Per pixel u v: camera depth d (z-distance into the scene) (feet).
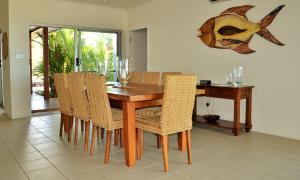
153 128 8.93
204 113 16.42
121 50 22.43
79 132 13.76
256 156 10.12
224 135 13.20
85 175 8.37
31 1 17.54
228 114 15.14
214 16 15.37
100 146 11.47
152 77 13.64
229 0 14.52
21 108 17.62
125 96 8.70
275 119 13.09
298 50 12.03
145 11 20.38
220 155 10.23
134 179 8.06
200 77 16.51
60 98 12.61
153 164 9.32
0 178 8.13
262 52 13.35
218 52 15.35
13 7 16.85
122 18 22.16
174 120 8.81
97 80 9.30
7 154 10.32
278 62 12.76
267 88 13.29
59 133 13.52
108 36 21.91
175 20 17.92
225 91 13.26
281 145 11.50
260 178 8.13
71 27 19.57
